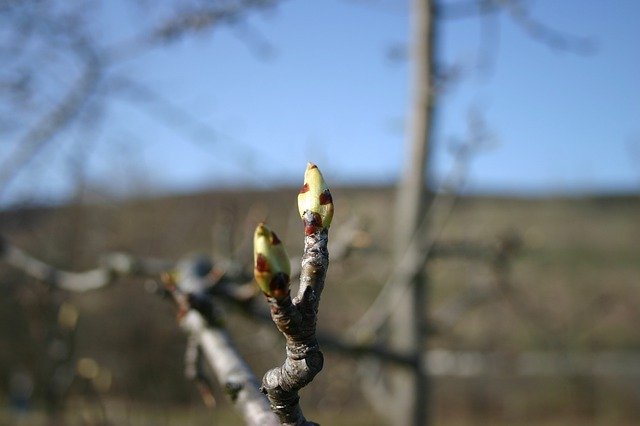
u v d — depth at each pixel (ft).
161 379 25.94
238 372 5.91
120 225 33.68
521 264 29.04
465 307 16.28
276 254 3.09
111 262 11.70
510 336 26.78
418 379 13.37
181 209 34.91
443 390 34.99
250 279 10.05
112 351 27.35
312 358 3.22
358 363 14.47
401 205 13.99
